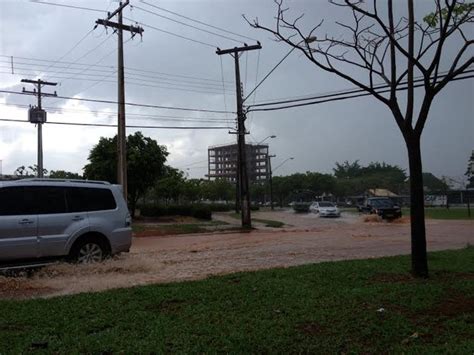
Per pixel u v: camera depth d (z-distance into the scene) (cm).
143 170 3972
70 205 1114
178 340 556
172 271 1173
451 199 8269
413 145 964
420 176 964
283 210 7444
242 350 534
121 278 1045
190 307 703
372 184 11844
